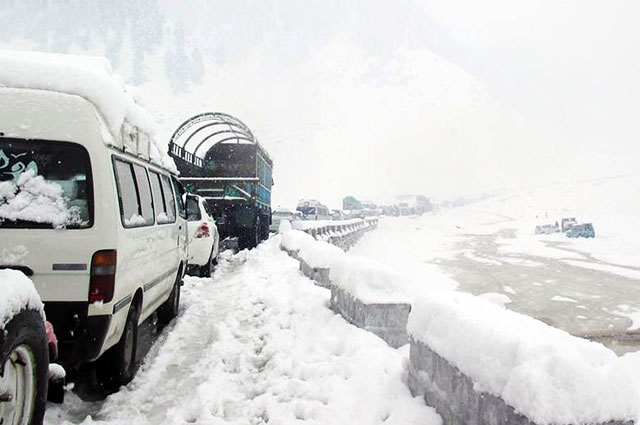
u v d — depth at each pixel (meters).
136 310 5.30
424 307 4.05
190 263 11.75
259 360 5.86
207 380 5.08
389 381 4.39
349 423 4.02
